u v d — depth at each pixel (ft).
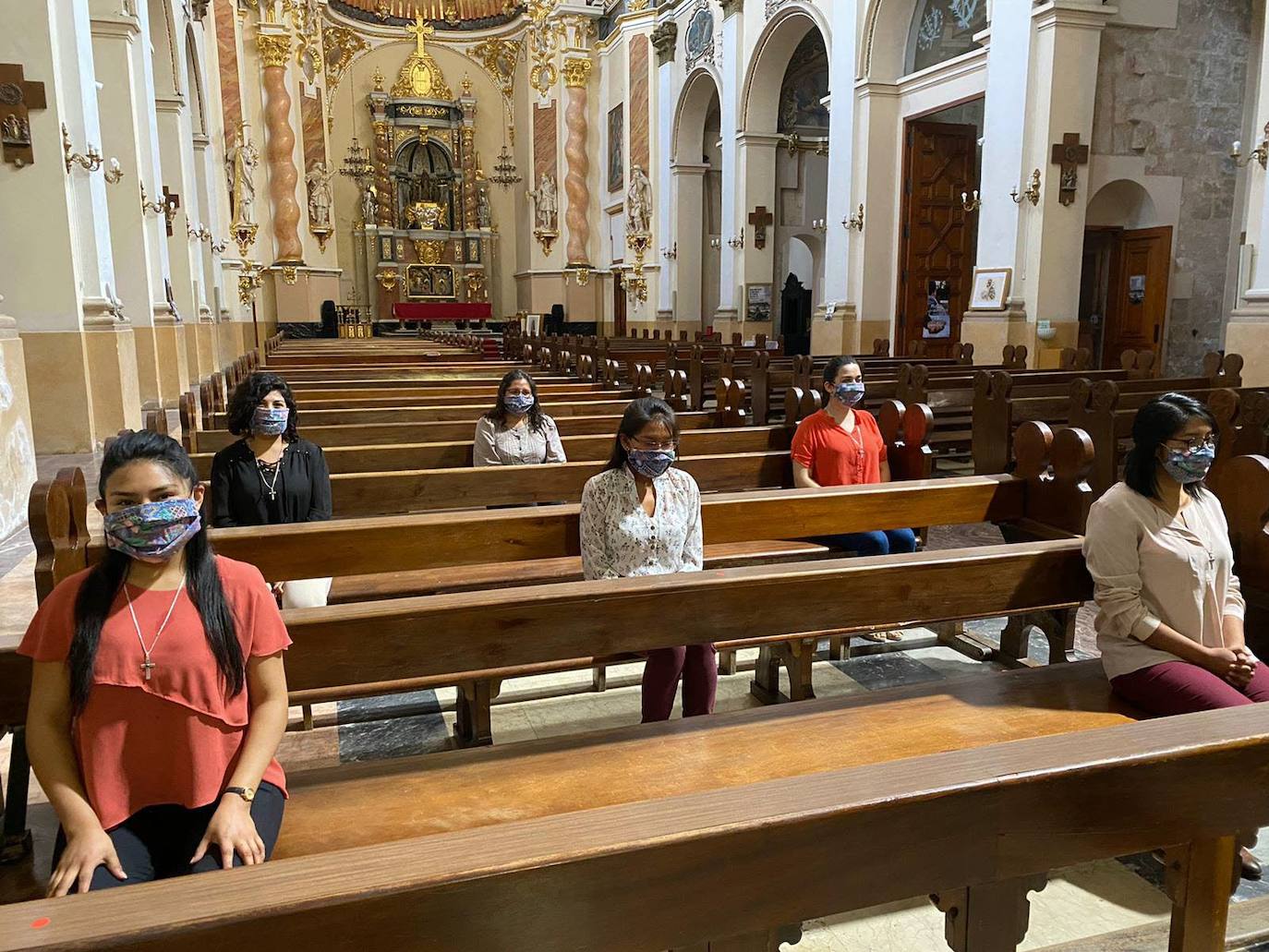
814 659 14.85
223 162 70.28
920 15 50.39
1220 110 42.24
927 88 49.34
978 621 16.42
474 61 97.66
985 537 21.84
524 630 8.54
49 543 8.30
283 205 81.51
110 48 34.83
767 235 66.54
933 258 53.26
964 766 5.26
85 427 28.17
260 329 79.82
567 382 30.07
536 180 92.12
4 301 27.20
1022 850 5.36
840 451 16.12
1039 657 14.80
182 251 47.21
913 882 5.13
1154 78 41.01
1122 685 9.49
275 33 79.41
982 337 42.09
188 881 4.06
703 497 12.41
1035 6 38.88
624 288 86.53
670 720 9.16
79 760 6.45
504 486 15.31
